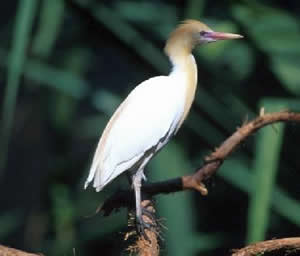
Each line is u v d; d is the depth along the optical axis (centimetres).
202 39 775
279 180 1031
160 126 742
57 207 1223
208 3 1133
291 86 982
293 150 988
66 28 1285
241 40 1026
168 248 991
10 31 1365
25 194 1541
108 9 998
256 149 877
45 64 1131
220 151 671
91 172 710
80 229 1227
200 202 1219
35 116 1543
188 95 771
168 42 782
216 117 974
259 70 998
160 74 993
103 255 1227
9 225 1402
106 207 695
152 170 989
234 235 1191
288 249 573
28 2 878
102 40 1025
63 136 1288
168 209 992
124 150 723
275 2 1195
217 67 1125
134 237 671
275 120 661
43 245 1322
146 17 1027
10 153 1550
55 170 1261
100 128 1427
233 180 982
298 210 997
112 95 1097
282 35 966
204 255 1164
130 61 1021
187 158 1040
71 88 1087
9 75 879
